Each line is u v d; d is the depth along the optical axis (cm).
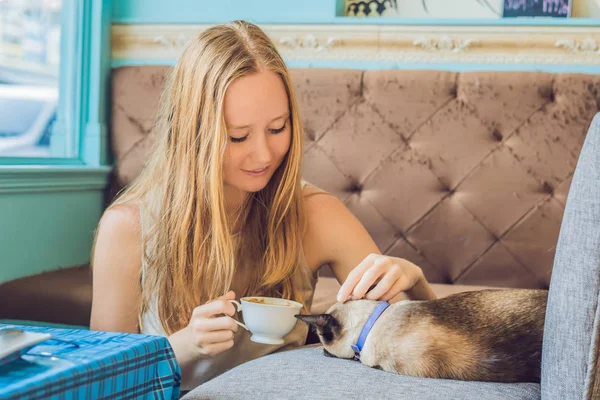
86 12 291
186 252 136
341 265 151
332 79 265
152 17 296
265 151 127
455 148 254
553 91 250
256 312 117
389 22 273
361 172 261
